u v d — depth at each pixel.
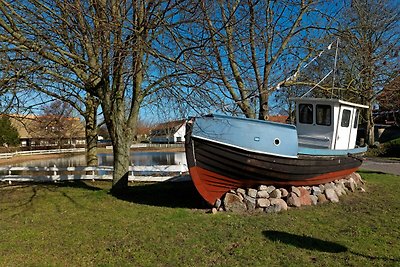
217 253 5.50
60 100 11.30
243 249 5.64
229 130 8.10
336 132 10.25
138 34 8.13
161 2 8.57
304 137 10.73
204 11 8.11
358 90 15.21
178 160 33.84
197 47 8.41
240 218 7.63
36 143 50.97
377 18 17.73
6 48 8.39
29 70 8.61
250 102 11.89
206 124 8.12
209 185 8.55
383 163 23.47
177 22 8.23
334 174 10.27
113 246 5.96
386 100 22.16
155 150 49.75
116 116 10.91
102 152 55.44
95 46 8.87
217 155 8.13
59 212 8.72
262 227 6.88
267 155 8.20
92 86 10.40
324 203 9.13
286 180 8.79
